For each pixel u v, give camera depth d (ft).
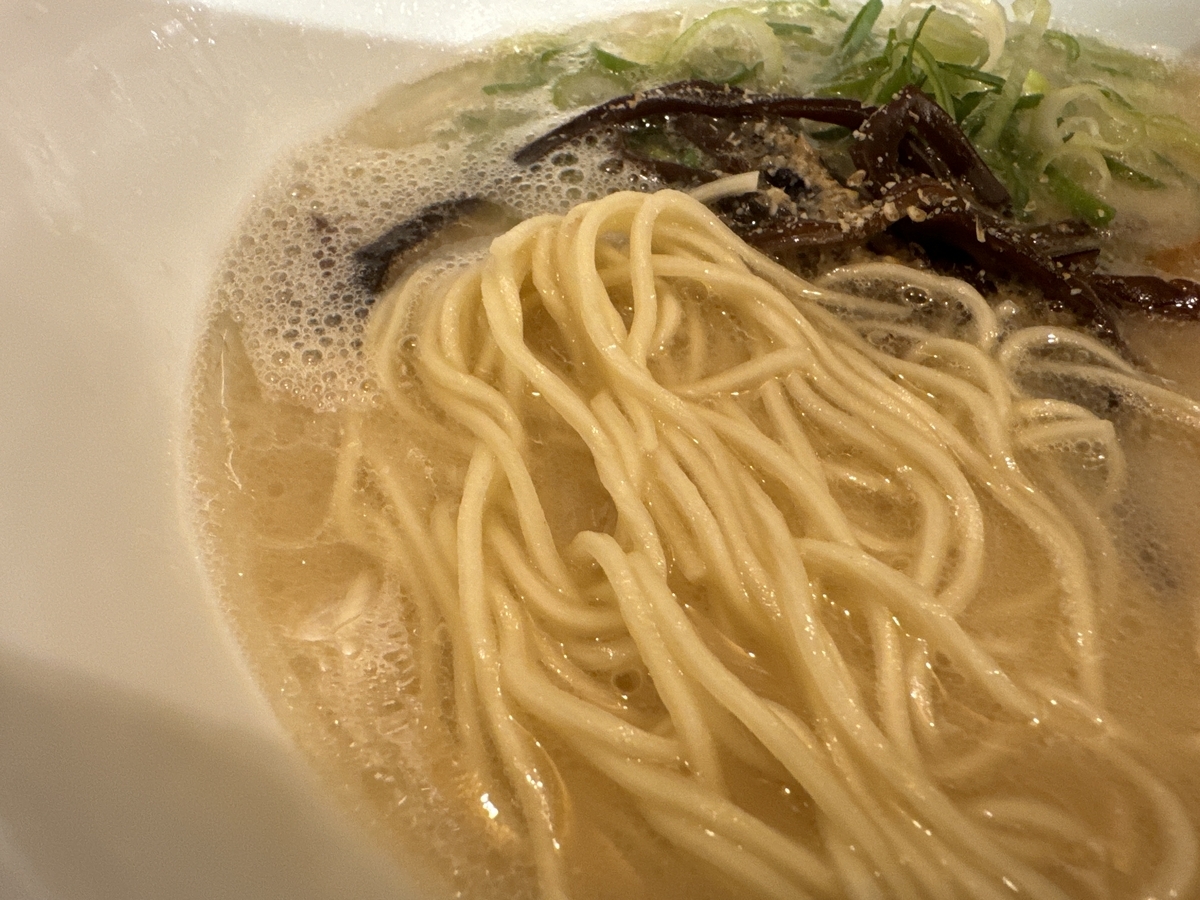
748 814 0.16
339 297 0.25
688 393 0.22
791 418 0.21
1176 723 0.18
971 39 0.31
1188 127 0.30
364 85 0.30
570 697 0.17
